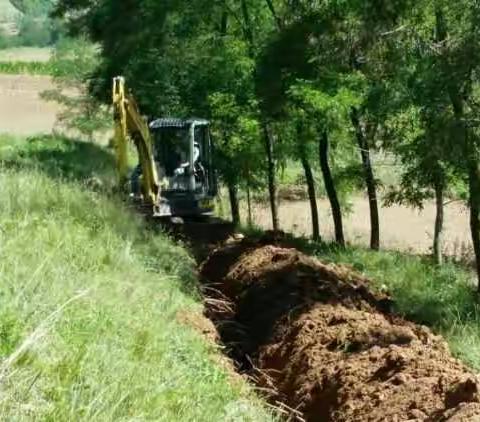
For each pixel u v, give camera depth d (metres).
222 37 22.47
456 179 16.62
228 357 10.09
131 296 9.46
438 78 14.70
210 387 7.45
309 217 31.09
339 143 20.77
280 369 9.73
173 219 19.95
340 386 8.21
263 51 19.86
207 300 12.09
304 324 10.11
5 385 5.32
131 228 13.86
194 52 23.61
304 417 8.38
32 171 16.38
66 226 11.28
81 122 40.56
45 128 51.56
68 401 5.57
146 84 24.66
